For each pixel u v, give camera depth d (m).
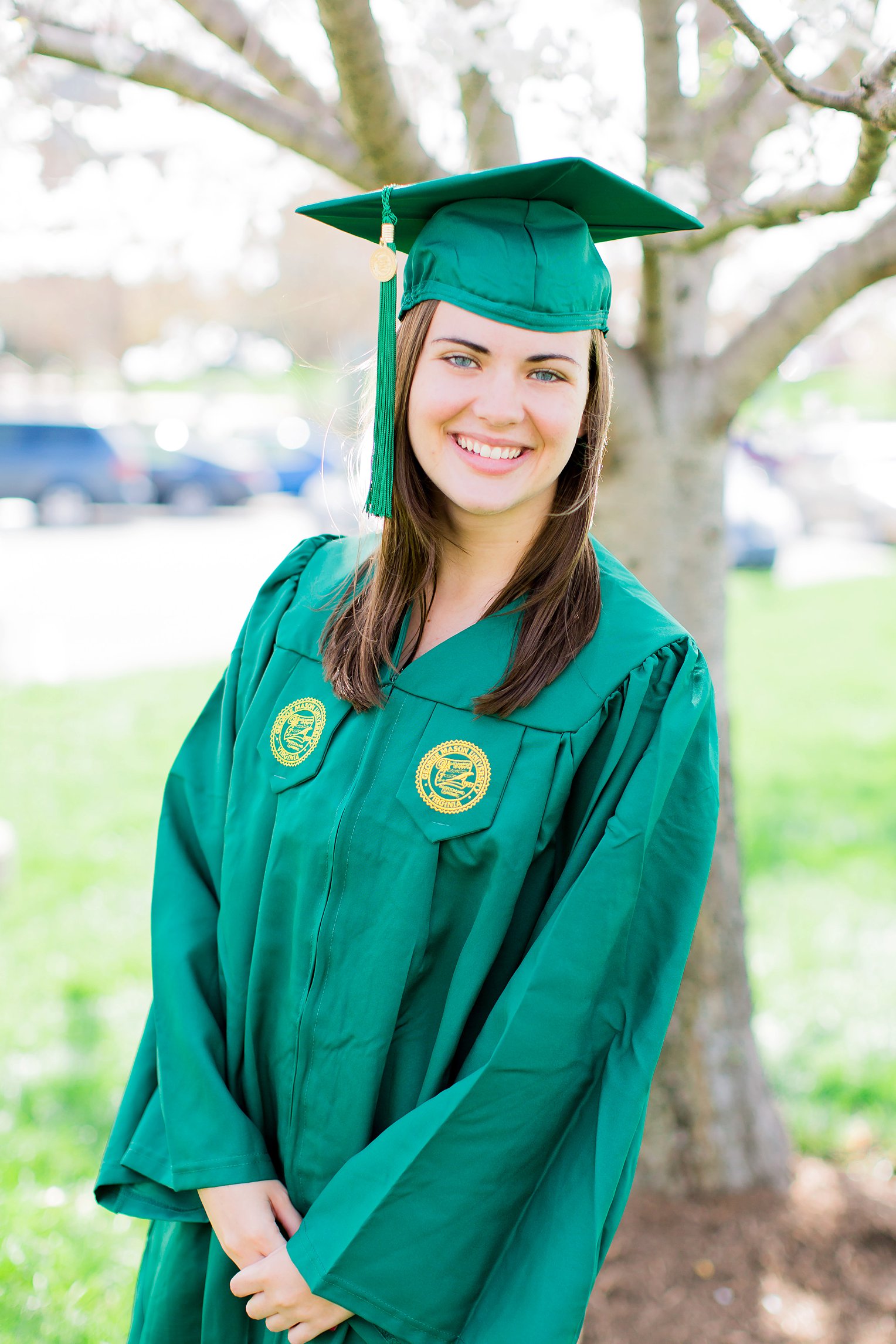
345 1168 1.39
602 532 2.53
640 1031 1.39
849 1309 2.43
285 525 16.89
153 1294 1.61
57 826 5.39
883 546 16.44
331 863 1.42
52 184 3.17
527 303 1.37
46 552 14.01
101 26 2.24
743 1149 2.76
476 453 1.40
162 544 14.88
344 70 1.88
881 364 16.17
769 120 2.38
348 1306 1.35
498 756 1.40
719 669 2.59
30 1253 2.53
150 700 7.77
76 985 3.84
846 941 4.38
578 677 1.42
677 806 1.43
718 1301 2.44
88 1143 2.99
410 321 1.46
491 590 1.51
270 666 1.60
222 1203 1.45
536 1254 1.33
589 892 1.35
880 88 1.49
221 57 2.44
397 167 2.07
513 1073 1.33
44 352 21.42
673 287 2.37
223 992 1.59
